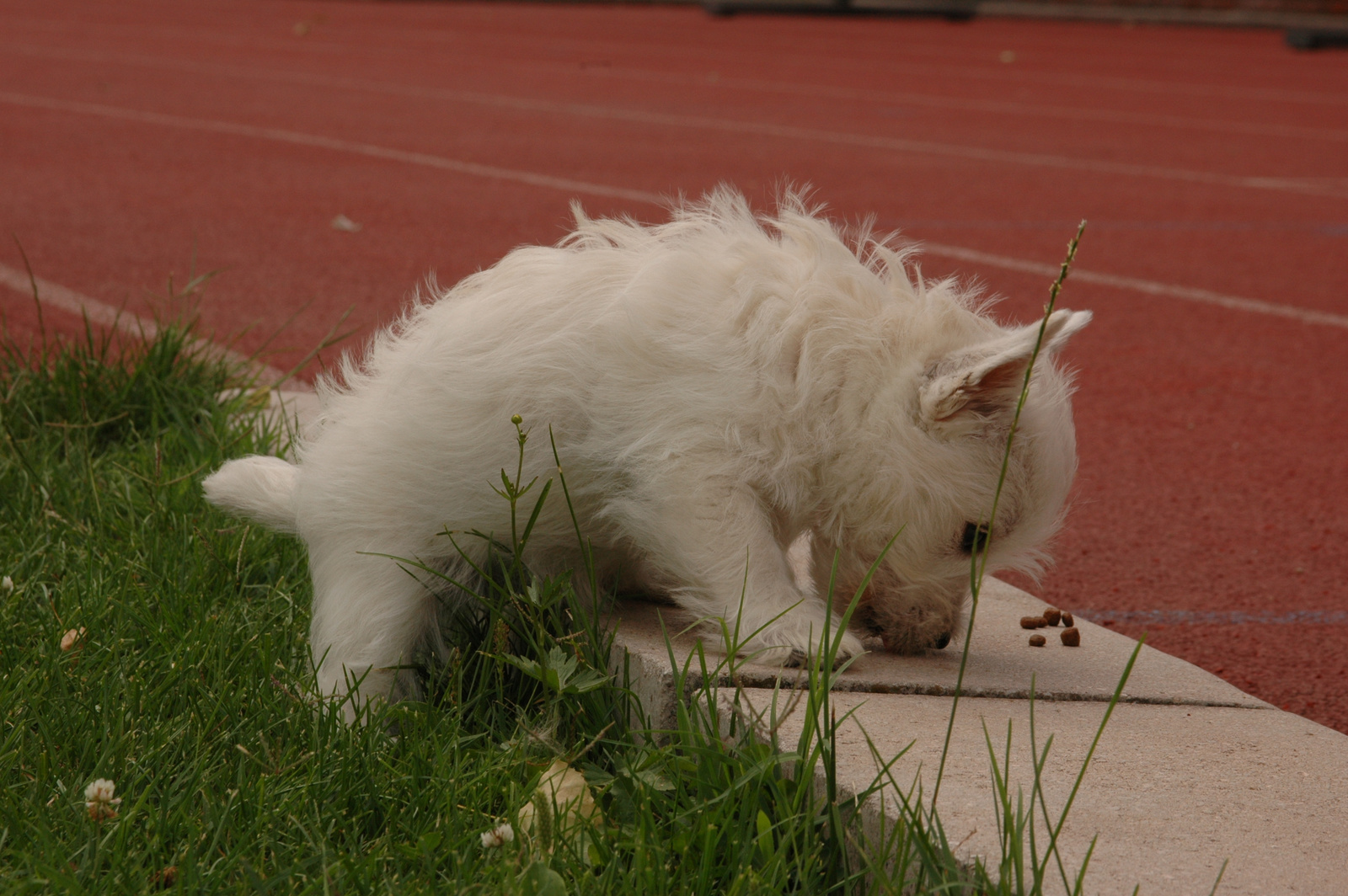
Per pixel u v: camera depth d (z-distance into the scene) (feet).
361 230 31.73
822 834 9.02
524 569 11.76
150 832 9.12
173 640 11.87
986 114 60.75
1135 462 20.08
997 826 8.24
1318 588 15.84
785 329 10.58
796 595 10.69
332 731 10.37
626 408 10.73
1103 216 38.65
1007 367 9.93
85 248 28.68
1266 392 23.58
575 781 9.87
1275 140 55.52
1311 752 9.72
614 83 66.95
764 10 120.16
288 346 22.35
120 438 17.48
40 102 51.67
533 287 11.31
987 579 13.97
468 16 108.99
